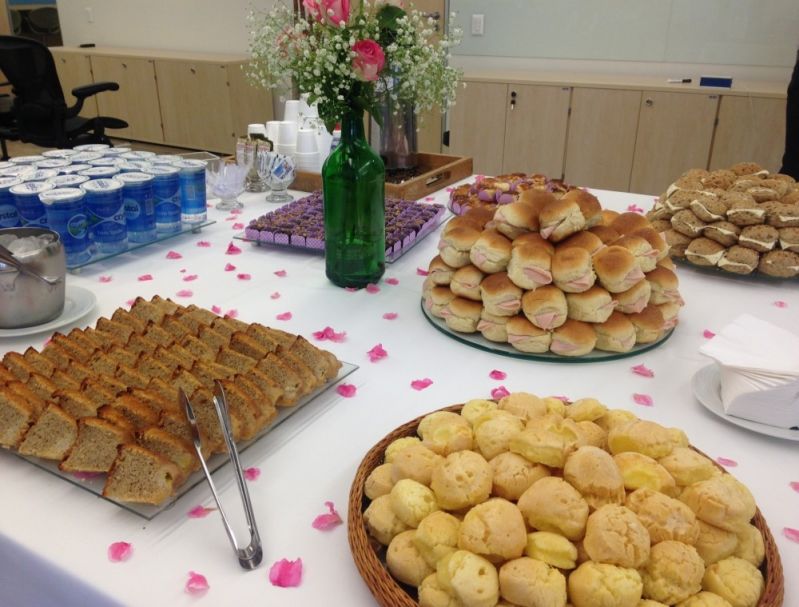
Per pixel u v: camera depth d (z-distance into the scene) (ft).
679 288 4.09
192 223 4.96
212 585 1.90
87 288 4.00
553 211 3.16
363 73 3.35
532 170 11.87
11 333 3.26
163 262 4.46
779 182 4.33
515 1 12.19
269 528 2.12
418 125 6.24
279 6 4.21
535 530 1.74
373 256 4.02
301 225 4.74
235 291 4.01
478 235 3.33
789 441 2.59
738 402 2.64
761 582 1.70
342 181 3.81
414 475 1.95
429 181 6.00
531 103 11.39
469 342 3.34
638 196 6.06
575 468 1.81
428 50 3.81
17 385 2.50
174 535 2.09
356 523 1.89
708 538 1.76
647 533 1.68
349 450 2.52
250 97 15.48
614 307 3.20
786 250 4.05
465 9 12.64
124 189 4.42
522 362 3.21
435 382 3.02
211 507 2.20
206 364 2.70
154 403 2.42
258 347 2.82
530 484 1.85
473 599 1.58
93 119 11.90
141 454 2.13
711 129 10.36
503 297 3.15
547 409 2.25
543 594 1.56
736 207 4.10
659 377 3.08
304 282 4.16
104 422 2.27
